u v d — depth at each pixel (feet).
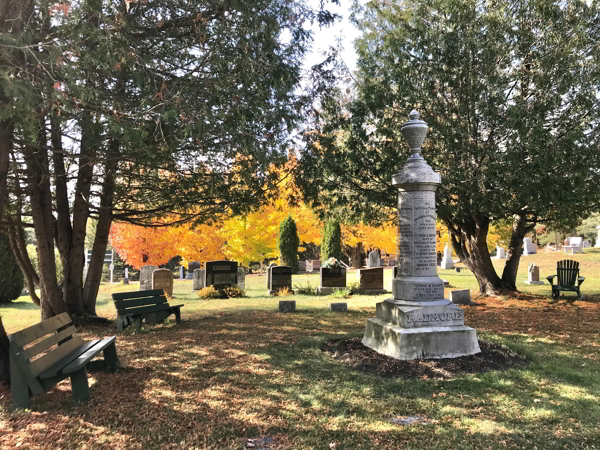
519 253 44.39
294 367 18.67
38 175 26.91
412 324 19.98
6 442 11.62
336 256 85.10
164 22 19.75
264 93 20.89
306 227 90.48
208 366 18.86
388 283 61.00
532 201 30.30
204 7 19.72
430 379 16.84
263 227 74.38
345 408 13.99
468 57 31.42
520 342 23.11
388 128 33.91
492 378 16.79
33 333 14.88
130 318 28.22
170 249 71.77
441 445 11.43
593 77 29.12
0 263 53.93
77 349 16.71
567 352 20.95
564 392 15.34
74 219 31.78
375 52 34.53
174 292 60.34
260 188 30.27
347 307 39.19
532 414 13.41
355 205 40.88
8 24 15.85
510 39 32.22
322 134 32.63
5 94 14.05
